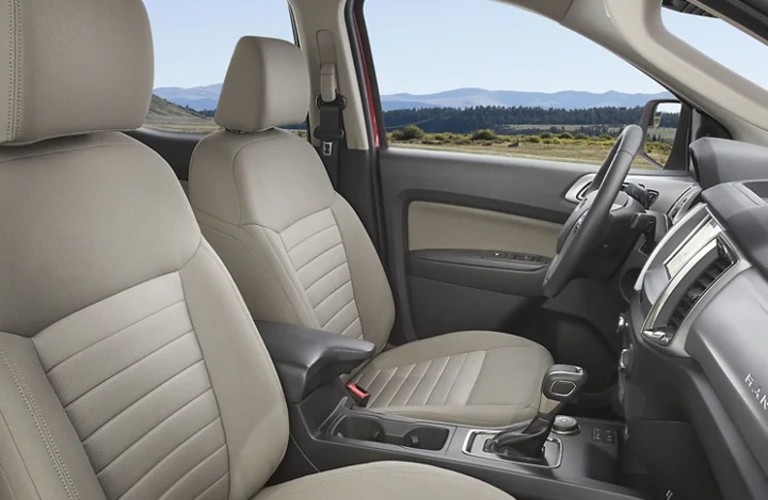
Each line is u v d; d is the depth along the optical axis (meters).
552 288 1.66
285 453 1.51
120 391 1.11
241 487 1.33
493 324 2.35
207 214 1.80
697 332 1.10
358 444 1.51
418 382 1.90
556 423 1.65
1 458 0.88
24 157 1.03
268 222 1.78
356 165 2.48
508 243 2.37
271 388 1.38
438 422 1.60
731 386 0.96
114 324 1.12
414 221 2.47
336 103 2.45
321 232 2.00
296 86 1.87
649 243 1.88
